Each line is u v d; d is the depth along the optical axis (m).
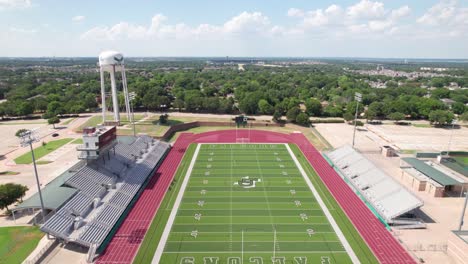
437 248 40.28
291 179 62.53
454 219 47.72
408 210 45.12
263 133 98.56
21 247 39.00
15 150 77.25
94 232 41.28
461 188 56.91
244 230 44.34
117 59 91.38
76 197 46.72
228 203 52.34
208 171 66.44
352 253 39.34
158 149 77.56
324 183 60.81
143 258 38.12
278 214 48.81
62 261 37.06
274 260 37.94
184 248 40.22
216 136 94.50
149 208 50.56
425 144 87.56
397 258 38.34
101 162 58.59
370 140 90.62
